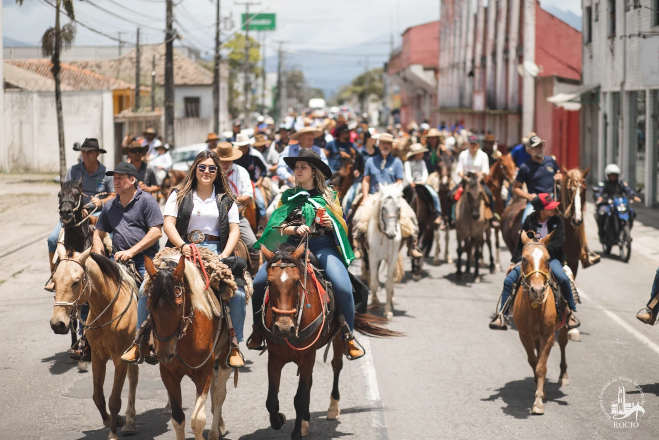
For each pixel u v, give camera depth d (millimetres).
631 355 9852
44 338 10258
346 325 7109
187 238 6867
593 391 8422
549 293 7922
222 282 6527
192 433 7051
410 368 9219
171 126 32375
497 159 16562
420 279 14883
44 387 8289
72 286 6605
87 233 7961
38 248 16875
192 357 6070
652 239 19328
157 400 8000
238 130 20422
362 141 22969
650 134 24516
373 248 11797
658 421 7465
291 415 7586
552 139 33844
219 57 43125
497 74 40875
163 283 5816
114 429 6719
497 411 7730
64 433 6953
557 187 11789
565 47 38375
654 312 8953
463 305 12617
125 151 10828
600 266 16266
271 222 7230
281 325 6191
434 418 7496
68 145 34969
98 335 6844
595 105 31188
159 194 22156
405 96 89750
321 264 7195
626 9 26078
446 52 57719
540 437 7008
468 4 49500
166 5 31703
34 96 34688
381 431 7113
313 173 7262
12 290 13094
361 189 14047
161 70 58469
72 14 25953
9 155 34812
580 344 10398
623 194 17281
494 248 18828
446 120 56844
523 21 36531
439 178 17484
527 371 9172
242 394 8227
